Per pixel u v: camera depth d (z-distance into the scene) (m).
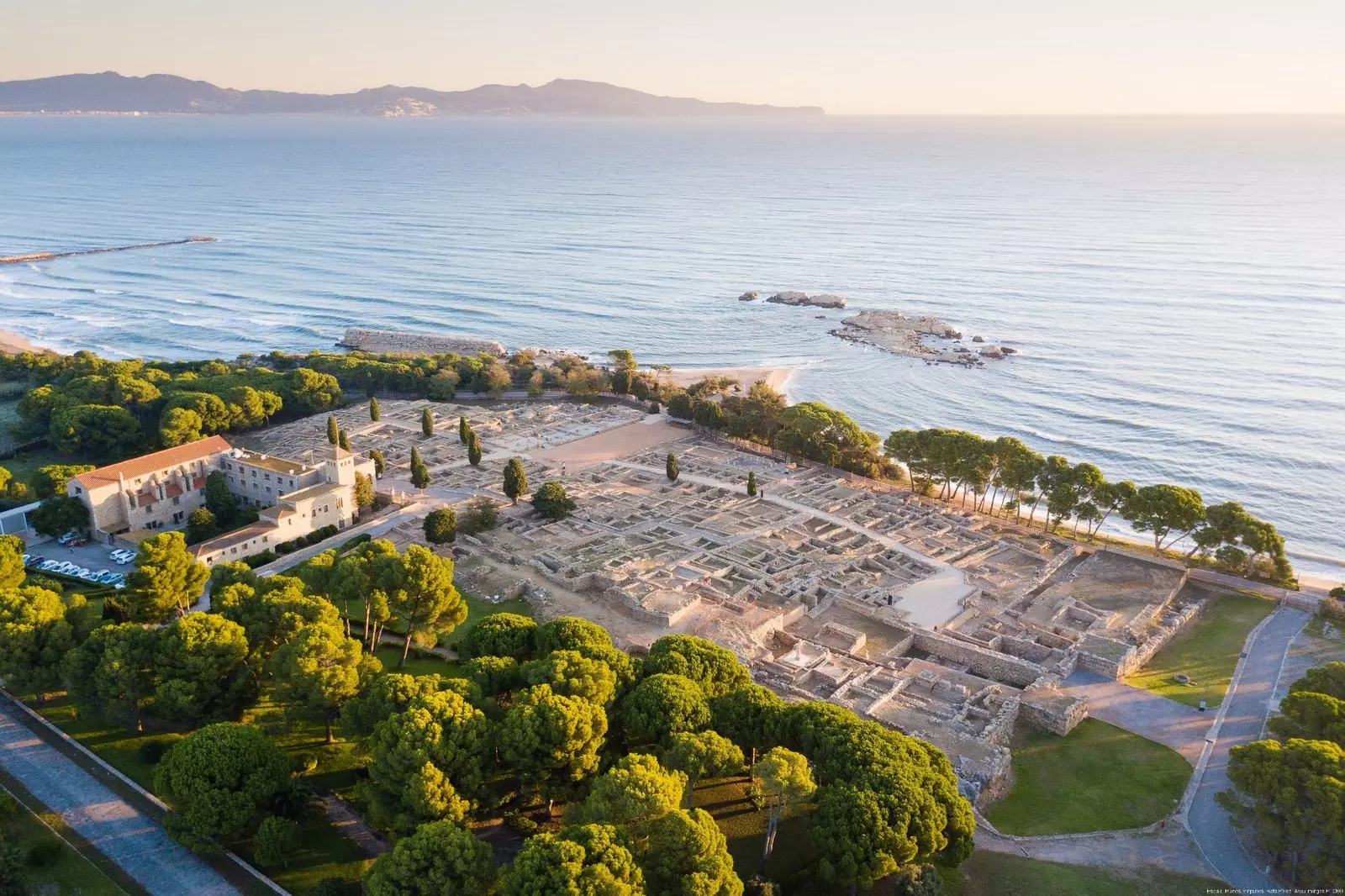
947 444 148.75
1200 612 114.00
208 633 80.75
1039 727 89.12
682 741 68.62
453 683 75.06
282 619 84.44
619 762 65.19
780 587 117.06
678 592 113.12
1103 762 83.56
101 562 124.31
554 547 128.88
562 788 69.69
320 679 76.81
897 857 62.41
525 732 68.31
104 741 83.12
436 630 92.81
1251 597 117.31
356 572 90.88
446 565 92.81
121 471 133.12
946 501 158.50
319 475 138.62
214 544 121.06
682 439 189.25
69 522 128.12
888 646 105.62
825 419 172.00
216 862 68.88
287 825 68.06
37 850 68.12
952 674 97.38
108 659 79.31
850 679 94.69
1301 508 167.12
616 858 56.03
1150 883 68.06
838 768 68.00
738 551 129.50
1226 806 71.31
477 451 164.25
